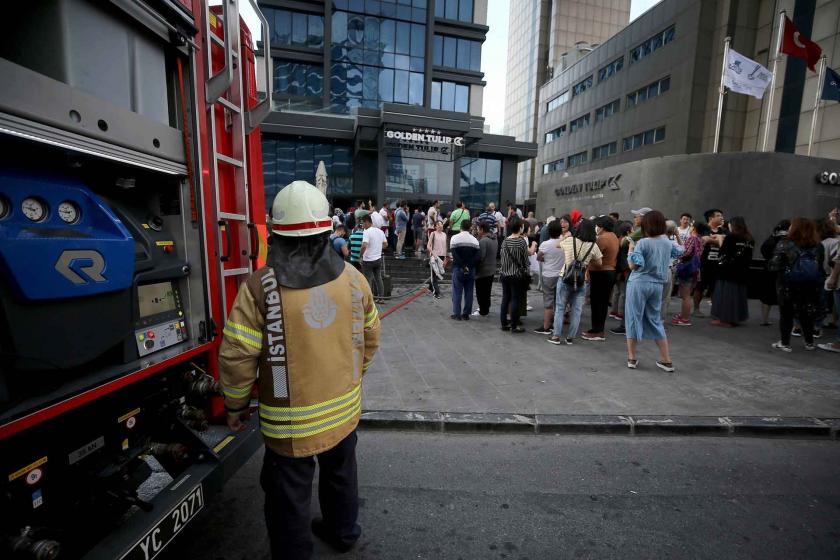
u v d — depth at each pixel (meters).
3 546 1.50
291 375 1.86
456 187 22.83
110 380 1.82
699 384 4.99
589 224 6.32
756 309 9.75
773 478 3.34
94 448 1.87
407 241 17.45
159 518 1.76
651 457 3.62
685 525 2.78
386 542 2.55
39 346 1.53
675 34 31.98
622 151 38.38
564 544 2.58
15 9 1.64
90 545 1.83
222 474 2.18
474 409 4.23
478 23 27.17
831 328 7.74
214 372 2.54
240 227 2.86
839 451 3.78
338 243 9.27
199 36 2.36
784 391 4.80
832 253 6.84
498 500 2.99
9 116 1.41
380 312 8.77
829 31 23.61
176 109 2.30
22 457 1.59
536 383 4.96
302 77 25.27
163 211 2.39
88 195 1.80
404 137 20.84
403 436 3.89
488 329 7.49
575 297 6.50
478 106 27.89
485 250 8.14
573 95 46.94
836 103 22.94
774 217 11.83
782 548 2.59
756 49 28.80
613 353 6.16
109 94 1.86
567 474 3.33
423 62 26.17
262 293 1.84
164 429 2.27
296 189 1.88
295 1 24.39
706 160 12.45
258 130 3.19
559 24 61.84
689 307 7.82
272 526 1.97
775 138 26.67
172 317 2.32
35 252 1.48
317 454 2.14
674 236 7.64
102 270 1.73
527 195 63.69
